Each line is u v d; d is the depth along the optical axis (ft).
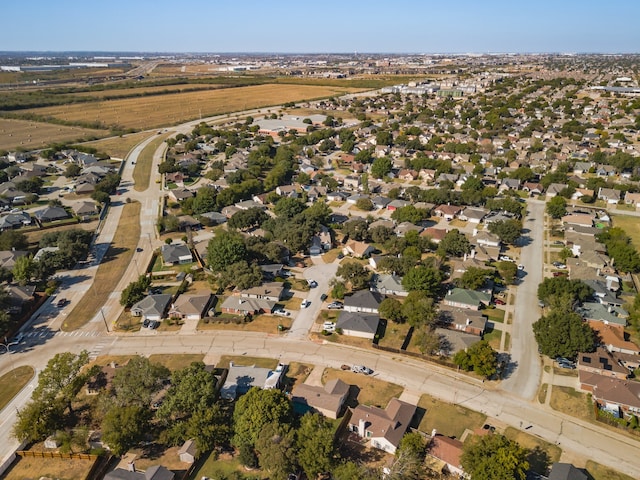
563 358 307.99
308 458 215.31
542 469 228.02
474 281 377.09
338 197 628.28
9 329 341.00
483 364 285.02
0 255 442.91
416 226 507.30
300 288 402.11
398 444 235.61
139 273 435.94
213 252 413.39
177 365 308.19
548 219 554.46
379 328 346.54
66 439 240.32
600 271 416.26
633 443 244.01
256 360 313.12
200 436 233.14
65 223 544.21
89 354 321.11
